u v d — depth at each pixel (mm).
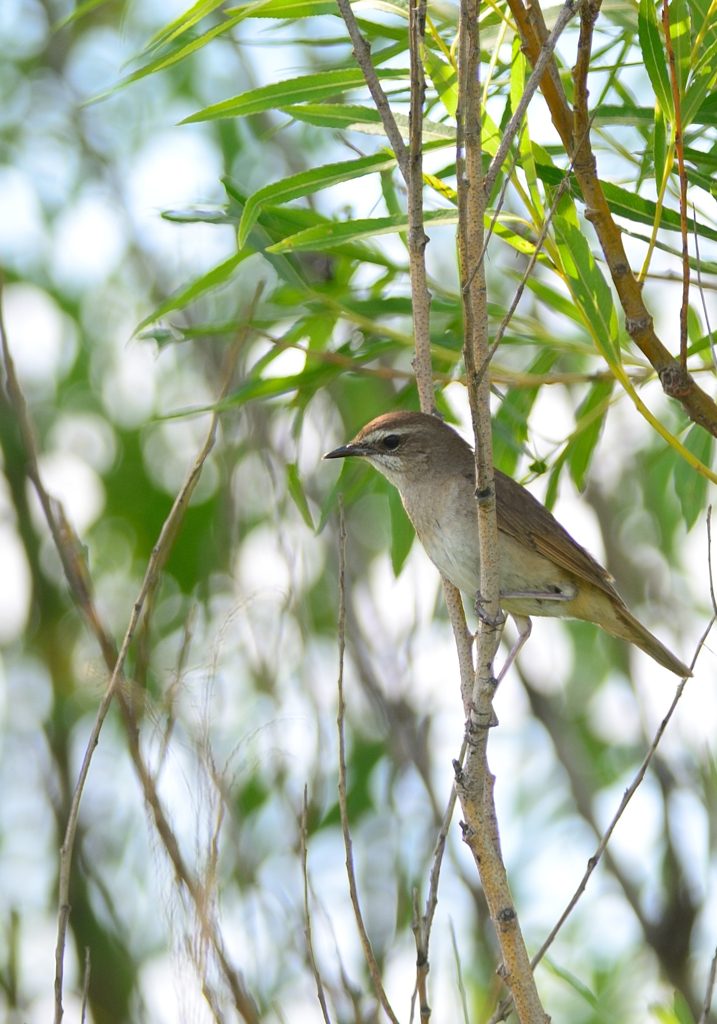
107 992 11016
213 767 7348
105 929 11336
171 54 9203
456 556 10805
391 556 12023
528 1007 7207
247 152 15172
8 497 13820
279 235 10914
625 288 7949
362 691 12445
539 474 11383
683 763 12922
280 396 12711
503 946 7363
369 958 6812
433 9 9633
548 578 10828
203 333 11266
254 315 12570
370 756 13305
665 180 8016
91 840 12141
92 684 9688
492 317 11586
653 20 8125
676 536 14859
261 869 11391
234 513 11438
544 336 11398
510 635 14492
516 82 8453
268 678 9492
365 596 12820
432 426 11078
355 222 9016
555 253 8344
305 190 9102
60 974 6809
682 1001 10414
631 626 11031
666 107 8102
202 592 12211
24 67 16531
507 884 7523
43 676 13820
